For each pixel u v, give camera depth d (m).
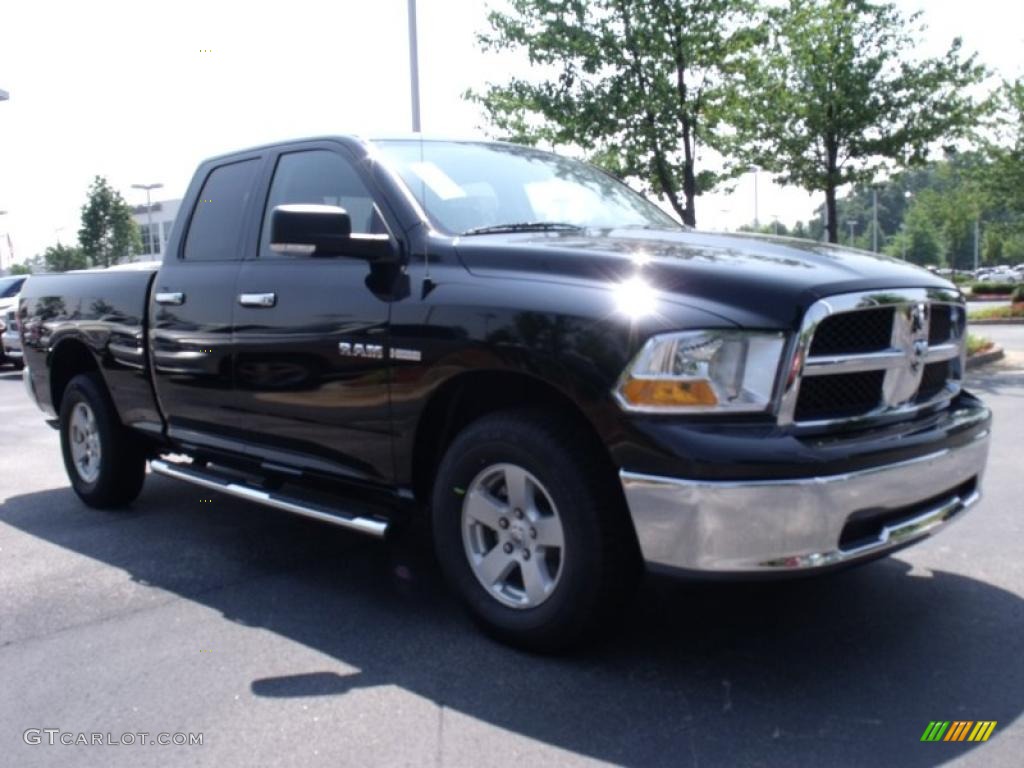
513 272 3.44
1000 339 18.30
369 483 3.98
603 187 4.88
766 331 2.96
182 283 4.84
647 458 2.97
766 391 2.96
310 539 5.12
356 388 3.86
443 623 3.82
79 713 3.13
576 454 3.19
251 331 4.34
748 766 2.68
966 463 3.50
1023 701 3.04
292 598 4.18
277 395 4.25
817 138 13.91
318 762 2.77
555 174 4.72
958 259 87.00
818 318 2.98
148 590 4.34
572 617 3.25
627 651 3.47
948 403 3.67
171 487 6.47
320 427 4.09
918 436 3.23
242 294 4.41
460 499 3.56
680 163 12.80
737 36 12.12
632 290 3.13
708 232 3.95
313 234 3.61
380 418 3.79
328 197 4.29
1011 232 23.42
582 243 3.55
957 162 20.97
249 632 3.79
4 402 12.43
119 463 5.66
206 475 4.84
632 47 12.05
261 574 4.53
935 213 52.28
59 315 5.86
